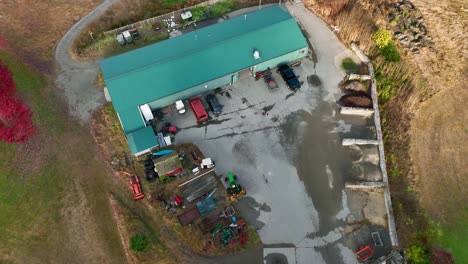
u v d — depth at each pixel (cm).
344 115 5400
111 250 4394
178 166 4769
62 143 5128
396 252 4338
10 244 4428
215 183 4828
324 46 6047
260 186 4831
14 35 6141
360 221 4603
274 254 4394
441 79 5588
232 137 5197
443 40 5925
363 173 4925
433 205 4659
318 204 4719
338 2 6412
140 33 6219
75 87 5638
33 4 6481
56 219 4581
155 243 4422
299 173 4938
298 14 6438
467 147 5056
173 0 6612
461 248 4369
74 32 6219
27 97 5494
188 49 5466
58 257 4362
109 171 4922
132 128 5003
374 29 6091
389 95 5500
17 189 4778
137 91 5134
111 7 6494
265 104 5475
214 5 6556
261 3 6600
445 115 5312
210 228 4500
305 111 5425
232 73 5384
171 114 5372
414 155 5003
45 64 5859
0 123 4812
